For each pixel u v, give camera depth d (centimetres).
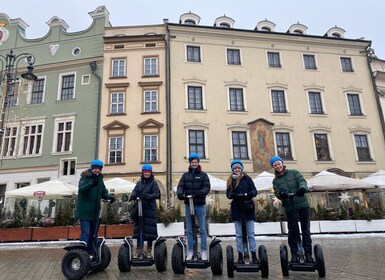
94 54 2495
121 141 2266
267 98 2495
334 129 2520
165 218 1526
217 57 2525
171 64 2427
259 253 587
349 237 1414
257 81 2523
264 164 2316
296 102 2531
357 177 2417
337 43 2755
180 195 628
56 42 2592
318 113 2531
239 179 623
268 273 597
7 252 1141
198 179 643
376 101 2672
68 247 611
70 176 2244
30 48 2612
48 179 2275
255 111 2444
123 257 654
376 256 841
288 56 2647
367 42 2797
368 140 2545
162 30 2547
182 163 2223
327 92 2609
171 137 2256
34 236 1460
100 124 2300
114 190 1727
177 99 2353
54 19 2655
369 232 1552
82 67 2484
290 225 606
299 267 581
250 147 2339
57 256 994
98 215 675
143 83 2370
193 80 2414
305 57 2695
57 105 2431
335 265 716
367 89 2697
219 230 1528
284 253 595
